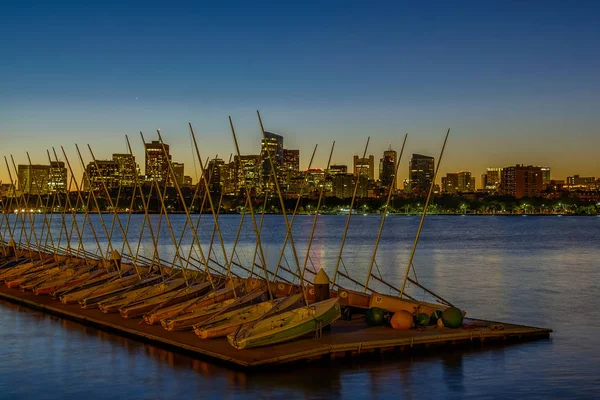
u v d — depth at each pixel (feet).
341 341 116.06
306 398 96.37
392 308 135.74
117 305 149.28
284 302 126.72
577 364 115.03
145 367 110.63
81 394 99.25
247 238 602.44
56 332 136.36
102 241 529.04
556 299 201.05
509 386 103.14
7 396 98.99
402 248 457.68
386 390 100.01
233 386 100.83
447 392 99.86
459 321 126.31
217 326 122.21
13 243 254.06
